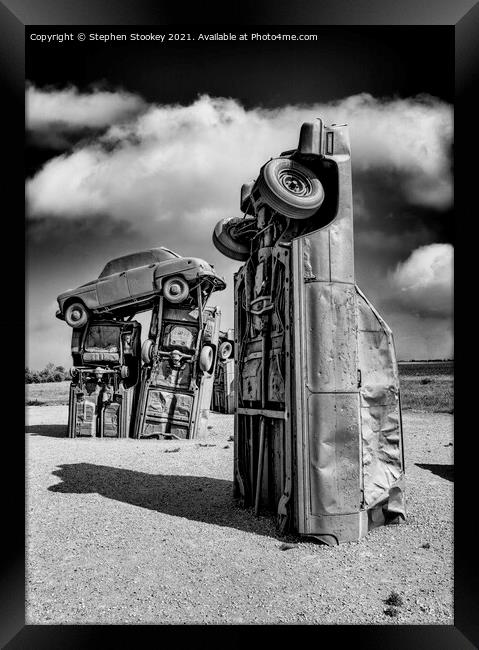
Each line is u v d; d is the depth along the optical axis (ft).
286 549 18.81
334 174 20.71
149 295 49.55
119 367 51.13
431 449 39.63
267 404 22.77
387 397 21.63
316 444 19.19
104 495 26.84
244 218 26.12
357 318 20.56
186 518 22.71
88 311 51.37
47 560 18.47
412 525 21.21
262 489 23.38
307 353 19.38
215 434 51.88
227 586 16.31
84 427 50.29
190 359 49.52
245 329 25.90
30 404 109.70
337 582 16.43
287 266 20.11
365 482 20.42
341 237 20.07
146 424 48.98
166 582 16.69
